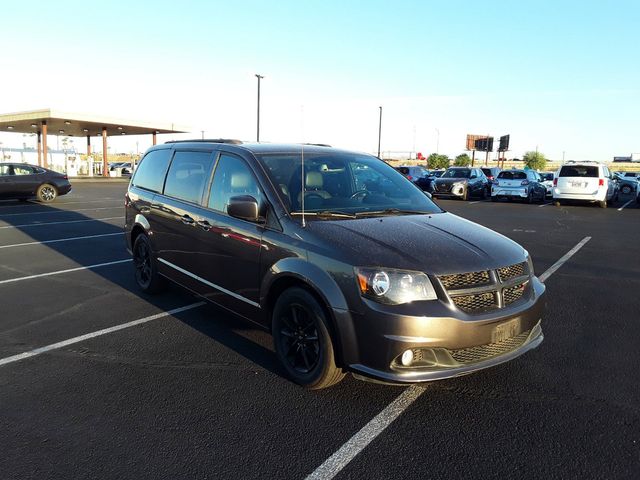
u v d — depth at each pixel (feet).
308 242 11.87
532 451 9.73
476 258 11.19
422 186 92.94
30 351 14.64
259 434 10.31
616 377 12.96
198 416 11.02
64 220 45.73
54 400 11.72
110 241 34.17
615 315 18.03
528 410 11.30
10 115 112.06
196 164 16.99
